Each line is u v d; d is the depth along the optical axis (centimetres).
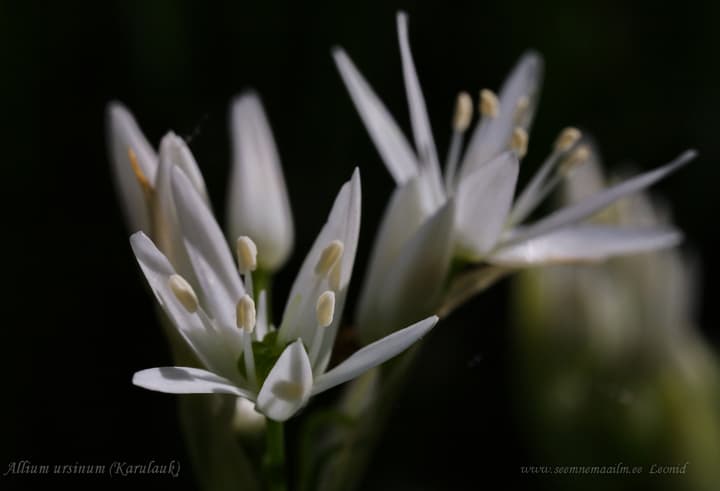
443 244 16
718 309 22
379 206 21
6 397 20
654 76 22
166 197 15
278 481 16
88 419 20
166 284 15
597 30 22
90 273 21
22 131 21
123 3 21
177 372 15
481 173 16
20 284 21
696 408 19
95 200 21
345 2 21
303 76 22
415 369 21
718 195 22
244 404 16
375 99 17
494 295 21
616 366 19
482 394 21
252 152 17
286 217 17
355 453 16
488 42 22
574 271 19
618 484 19
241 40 21
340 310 15
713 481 19
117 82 21
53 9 21
